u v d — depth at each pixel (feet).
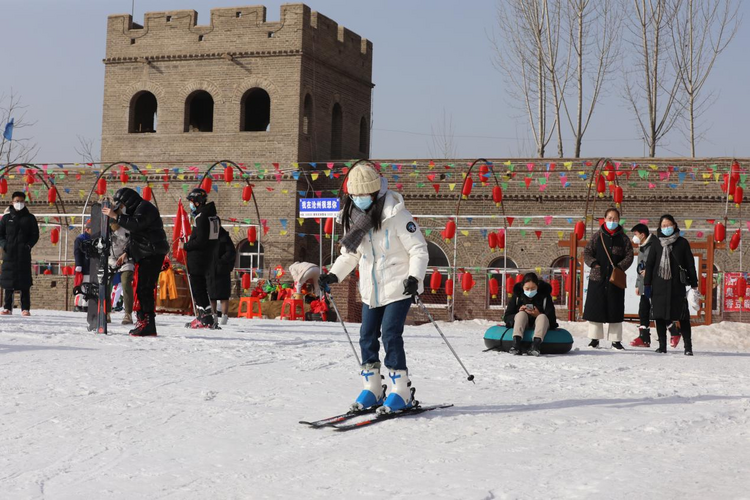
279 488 14.78
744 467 16.15
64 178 123.75
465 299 110.11
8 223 55.06
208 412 21.52
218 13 123.65
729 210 105.09
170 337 41.22
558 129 132.36
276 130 120.57
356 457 16.99
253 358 32.53
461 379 28.55
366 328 21.99
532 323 40.11
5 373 27.45
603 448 17.81
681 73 128.57
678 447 17.94
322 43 126.00
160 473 15.79
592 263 44.09
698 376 31.32
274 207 118.42
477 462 16.51
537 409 22.54
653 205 107.65
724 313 96.68
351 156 134.92
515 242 111.24
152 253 41.37
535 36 132.36
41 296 100.83
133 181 124.06
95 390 24.38
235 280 99.96
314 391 24.89
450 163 111.96
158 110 125.29
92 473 15.78
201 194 49.70
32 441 18.28
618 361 36.63
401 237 21.38
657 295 42.32
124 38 126.93
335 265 22.38
